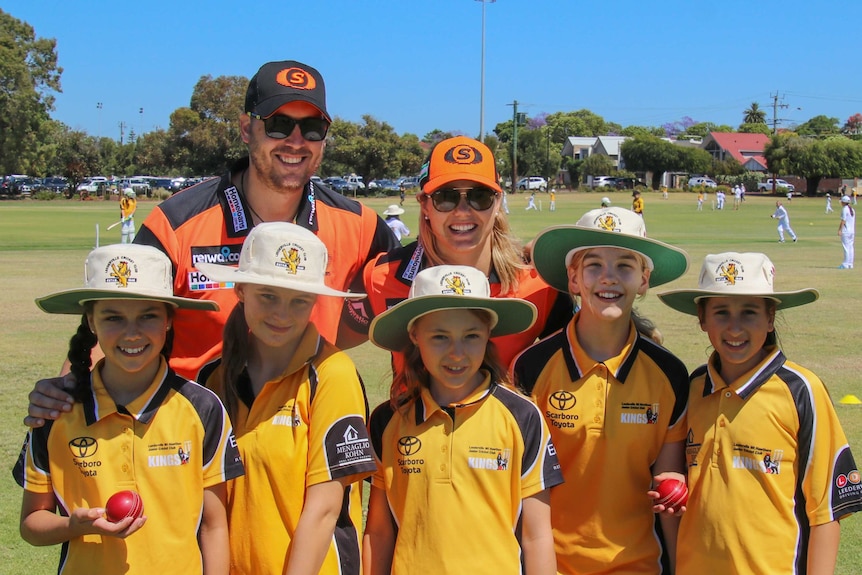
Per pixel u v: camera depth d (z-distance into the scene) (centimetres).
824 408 367
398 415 370
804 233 3812
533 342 437
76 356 349
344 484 349
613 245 381
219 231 436
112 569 328
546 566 356
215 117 8169
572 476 385
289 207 449
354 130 8869
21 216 4881
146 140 8369
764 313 375
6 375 962
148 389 343
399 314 364
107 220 4475
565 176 12200
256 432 352
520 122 12219
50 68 7125
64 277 1930
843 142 10175
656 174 11806
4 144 6650
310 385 354
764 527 359
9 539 540
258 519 347
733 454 368
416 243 463
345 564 355
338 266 463
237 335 365
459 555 345
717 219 5044
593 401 383
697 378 392
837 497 362
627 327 397
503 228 452
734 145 13238
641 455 382
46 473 339
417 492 355
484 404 361
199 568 341
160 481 336
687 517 376
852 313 1458
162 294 347
